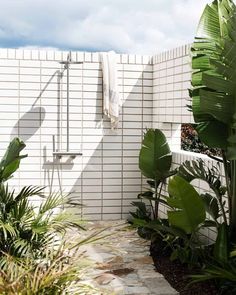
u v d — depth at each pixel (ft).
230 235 12.50
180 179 12.17
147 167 18.06
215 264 12.21
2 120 20.58
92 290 9.87
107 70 20.66
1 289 7.64
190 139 25.05
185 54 17.57
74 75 20.88
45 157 20.90
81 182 21.25
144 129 21.50
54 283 8.43
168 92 19.36
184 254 13.71
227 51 11.02
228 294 11.84
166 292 12.85
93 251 16.66
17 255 11.60
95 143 21.25
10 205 13.51
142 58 21.27
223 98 11.35
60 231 12.78
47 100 20.76
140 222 14.98
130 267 15.03
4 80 20.48
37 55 20.57
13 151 13.51
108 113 20.76
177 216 12.76
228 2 12.34
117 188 21.54
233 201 12.59
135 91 21.36
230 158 11.11
